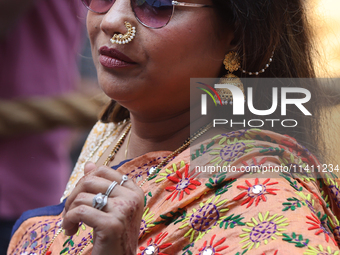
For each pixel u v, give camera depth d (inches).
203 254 118.1
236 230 118.5
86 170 131.3
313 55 180.9
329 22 187.0
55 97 247.3
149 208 138.6
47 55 247.3
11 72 239.0
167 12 143.5
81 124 249.1
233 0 148.9
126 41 143.3
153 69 145.4
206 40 148.9
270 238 113.0
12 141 239.6
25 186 244.7
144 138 169.2
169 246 126.7
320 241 111.6
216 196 128.4
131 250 118.5
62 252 142.9
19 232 165.9
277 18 159.0
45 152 249.4
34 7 240.8
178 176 140.2
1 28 230.8
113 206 114.9
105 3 151.4
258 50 157.3
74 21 262.2
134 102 153.3
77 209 114.4
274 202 121.0
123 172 154.3
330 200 150.8
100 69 153.3
